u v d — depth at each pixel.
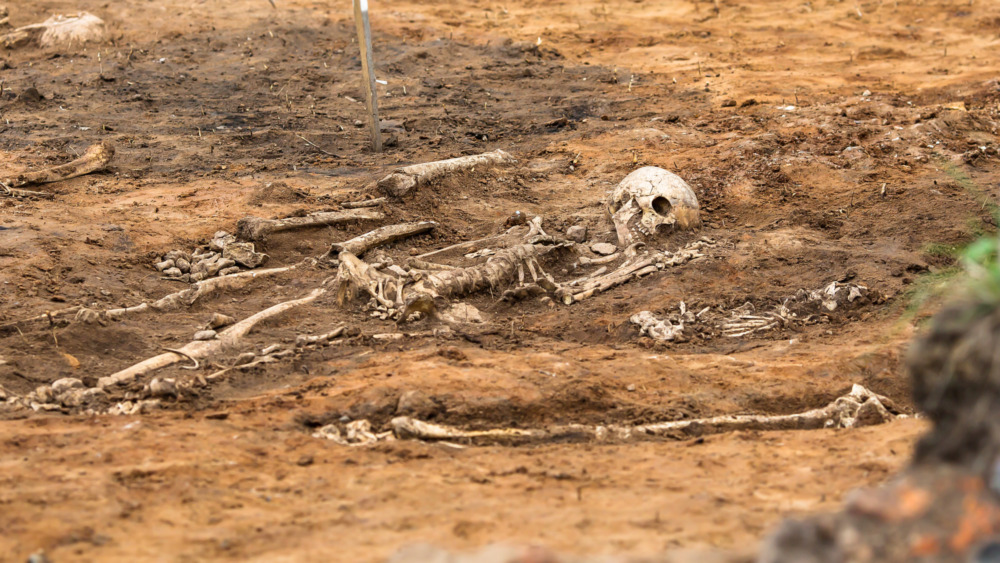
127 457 5.39
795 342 8.41
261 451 5.67
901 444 5.71
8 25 22.56
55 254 9.71
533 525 4.30
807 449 5.87
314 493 4.93
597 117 16.98
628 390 7.11
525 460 5.71
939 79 19.02
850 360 7.67
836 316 9.01
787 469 5.38
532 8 26.11
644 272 10.09
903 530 2.67
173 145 14.60
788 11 25.62
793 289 9.54
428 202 12.16
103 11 23.30
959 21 23.92
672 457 5.77
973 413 2.97
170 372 7.41
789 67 20.48
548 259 10.38
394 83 18.94
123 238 10.40
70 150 14.17
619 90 18.80
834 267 9.99
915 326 8.34
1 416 6.42
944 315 3.20
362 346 8.18
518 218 11.38
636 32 23.69
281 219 10.71
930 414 3.20
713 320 8.92
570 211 12.21
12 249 9.66
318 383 7.10
